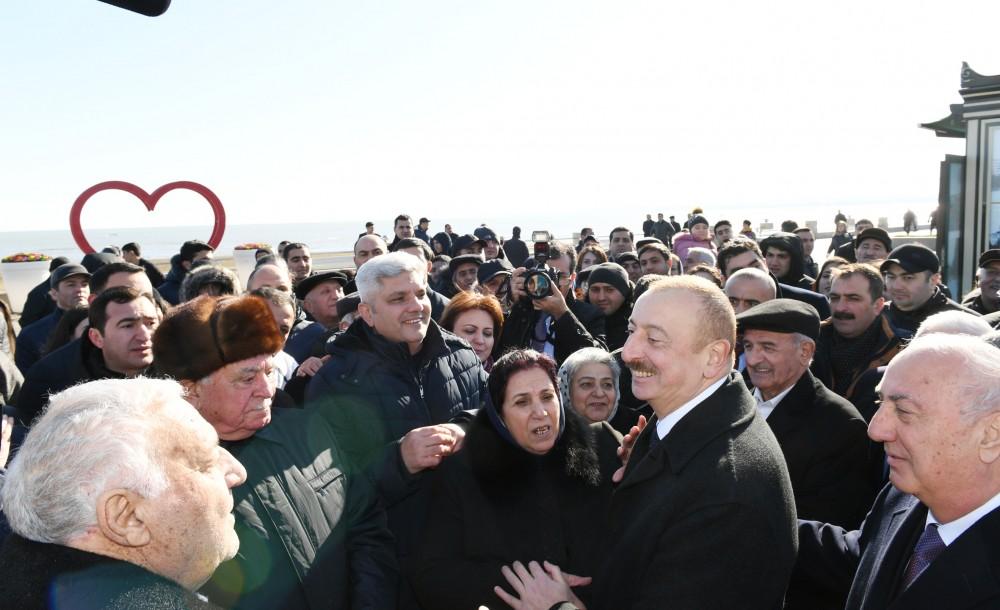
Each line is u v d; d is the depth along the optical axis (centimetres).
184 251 684
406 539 260
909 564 163
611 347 470
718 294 188
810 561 217
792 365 267
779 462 178
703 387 187
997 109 807
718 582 163
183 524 122
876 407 306
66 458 114
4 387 351
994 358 151
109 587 108
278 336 193
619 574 182
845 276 367
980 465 147
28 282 1110
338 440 271
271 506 184
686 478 174
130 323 298
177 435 125
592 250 698
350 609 198
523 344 417
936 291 438
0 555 114
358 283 295
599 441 246
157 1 144
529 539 219
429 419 288
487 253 1041
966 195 841
